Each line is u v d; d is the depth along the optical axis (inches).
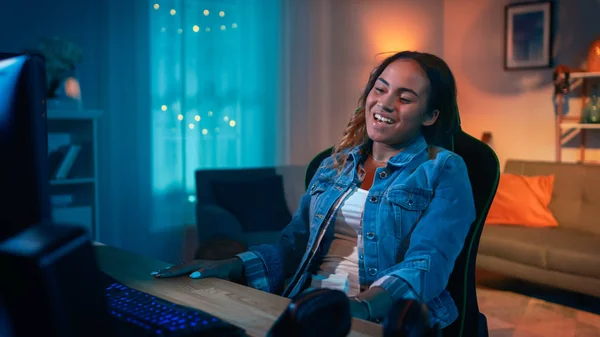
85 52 161.3
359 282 53.8
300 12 198.5
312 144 203.8
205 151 179.9
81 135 148.8
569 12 167.2
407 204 52.6
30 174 33.7
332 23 206.1
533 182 149.6
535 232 138.1
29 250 20.7
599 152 166.7
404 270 46.7
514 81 178.7
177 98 173.9
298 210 62.5
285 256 59.5
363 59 203.3
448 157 53.6
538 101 174.4
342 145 61.7
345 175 58.7
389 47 198.7
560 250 124.9
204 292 46.8
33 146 33.7
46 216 34.6
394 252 52.6
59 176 142.9
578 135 169.8
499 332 111.6
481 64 185.0
